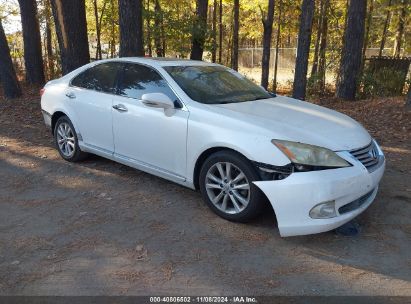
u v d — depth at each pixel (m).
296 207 3.64
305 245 3.82
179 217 4.35
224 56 24.83
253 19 24.95
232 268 3.45
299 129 3.97
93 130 5.55
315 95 15.36
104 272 3.38
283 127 3.96
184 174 4.54
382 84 13.29
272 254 3.67
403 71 13.91
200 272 3.38
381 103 10.80
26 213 4.48
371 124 8.91
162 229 4.10
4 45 10.93
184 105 4.51
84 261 3.54
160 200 4.78
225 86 5.05
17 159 6.31
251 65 31.81
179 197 4.86
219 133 4.10
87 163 6.07
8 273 3.36
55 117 6.25
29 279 3.28
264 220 4.26
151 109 4.75
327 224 3.62
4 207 4.63
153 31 14.77
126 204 4.69
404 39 20.73
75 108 5.76
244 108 4.45
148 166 4.95
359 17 12.89
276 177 3.74
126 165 5.58
